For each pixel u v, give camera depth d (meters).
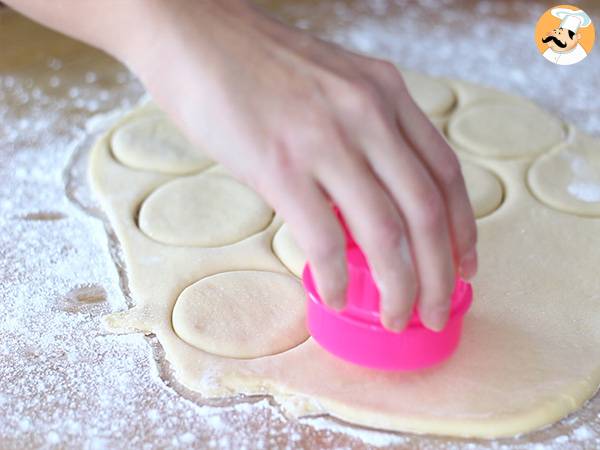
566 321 0.43
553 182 0.53
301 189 0.34
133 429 0.39
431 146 0.36
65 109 0.59
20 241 0.48
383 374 0.40
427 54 0.66
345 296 0.34
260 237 0.48
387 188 0.34
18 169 0.54
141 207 0.51
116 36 0.39
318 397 0.39
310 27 0.68
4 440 0.38
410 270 0.34
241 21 0.38
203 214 0.50
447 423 0.38
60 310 0.44
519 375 0.40
